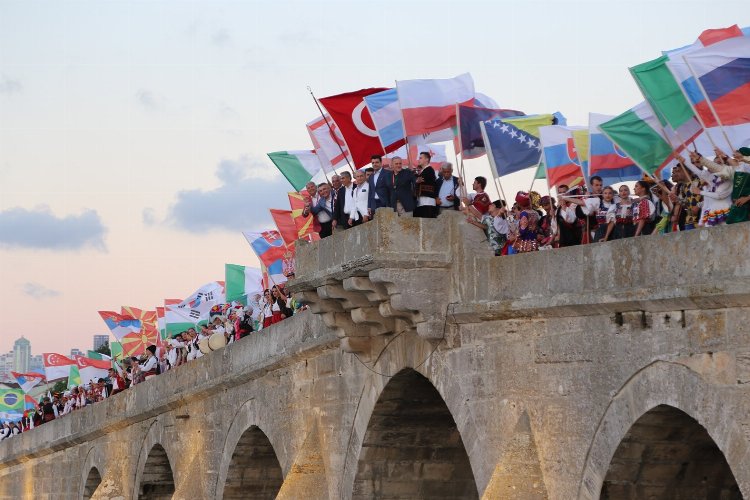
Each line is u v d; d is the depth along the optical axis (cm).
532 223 3747
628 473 3231
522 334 3528
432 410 4325
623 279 3152
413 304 3772
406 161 4659
